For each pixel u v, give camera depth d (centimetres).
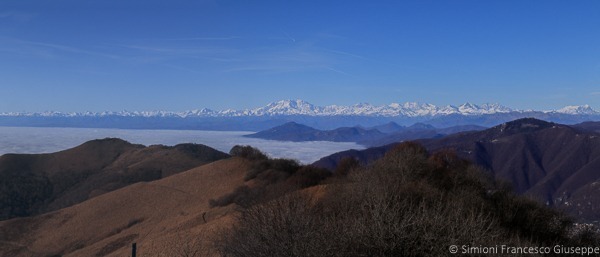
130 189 6172
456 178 2594
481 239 1021
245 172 5850
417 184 2061
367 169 2652
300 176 4100
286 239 1030
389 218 1022
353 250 986
